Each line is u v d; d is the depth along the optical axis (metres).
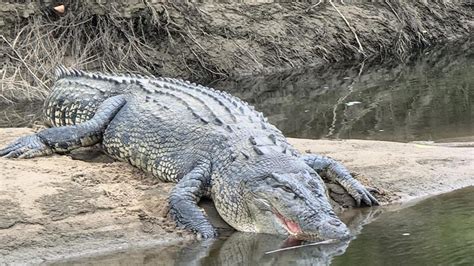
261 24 38.53
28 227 12.85
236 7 38.62
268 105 28.47
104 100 17.00
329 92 31.06
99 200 13.79
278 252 12.62
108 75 17.92
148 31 35.69
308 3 40.88
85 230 13.09
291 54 38.19
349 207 15.15
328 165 15.47
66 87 17.94
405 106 27.28
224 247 12.98
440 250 12.17
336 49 39.56
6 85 29.92
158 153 15.31
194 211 13.80
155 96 16.62
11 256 12.37
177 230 13.56
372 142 19.14
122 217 13.53
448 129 22.94
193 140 15.02
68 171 14.84
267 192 13.53
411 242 12.68
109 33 34.41
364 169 16.39
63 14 34.09
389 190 15.77
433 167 16.94
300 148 18.08
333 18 40.53
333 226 13.08
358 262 11.80
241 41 37.44
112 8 34.72
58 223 13.06
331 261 11.93
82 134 16.12
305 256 12.31
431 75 34.47
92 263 12.25
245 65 36.62
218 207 14.17
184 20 36.38
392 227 13.64
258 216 13.67
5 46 32.16
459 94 29.25
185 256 12.53
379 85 32.34
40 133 16.20
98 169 15.37
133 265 12.11
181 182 14.27
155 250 12.87
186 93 16.69
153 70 34.75
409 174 16.34
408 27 42.84
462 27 45.31
